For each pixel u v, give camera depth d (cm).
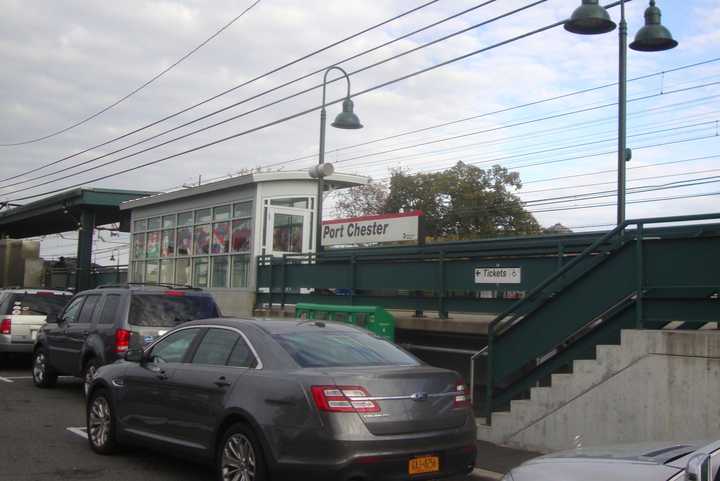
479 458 859
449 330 1200
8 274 3738
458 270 1203
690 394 763
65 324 1335
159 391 762
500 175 4228
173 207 2297
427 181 4284
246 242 1925
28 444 913
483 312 1155
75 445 916
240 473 644
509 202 3966
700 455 356
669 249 831
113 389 843
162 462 838
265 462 616
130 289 1209
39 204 3594
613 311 882
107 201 3127
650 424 792
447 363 1293
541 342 946
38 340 1419
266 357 665
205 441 689
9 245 3744
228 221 2016
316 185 1962
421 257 1283
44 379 1395
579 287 913
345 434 577
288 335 693
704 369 755
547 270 1060
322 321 766
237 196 1983
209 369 711
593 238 998
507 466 820
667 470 403
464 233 4147
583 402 853
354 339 720
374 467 582
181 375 734
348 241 1575
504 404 996
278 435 605
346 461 573
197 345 754
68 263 4119
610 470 425
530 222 4094
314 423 586
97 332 1207
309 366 640
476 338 1245
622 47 1355
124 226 3678
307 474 586
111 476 771
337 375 607
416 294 1295
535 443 897
